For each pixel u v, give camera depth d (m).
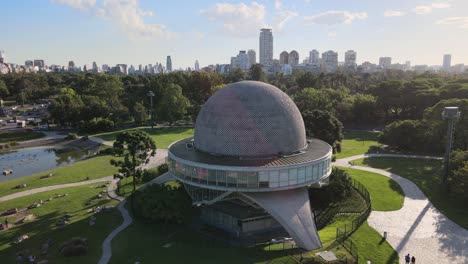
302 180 55.59
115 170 89.44
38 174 89.12
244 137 58.25
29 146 128.88
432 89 132.62
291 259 45.69
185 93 191.75
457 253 47.91
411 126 102.94
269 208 52.25
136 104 160.00
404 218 59.47
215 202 60.09
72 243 48.94
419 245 50.22
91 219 58.16
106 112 156.12
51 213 62.44
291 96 167.75
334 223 58.75
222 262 45.06
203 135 62.56
